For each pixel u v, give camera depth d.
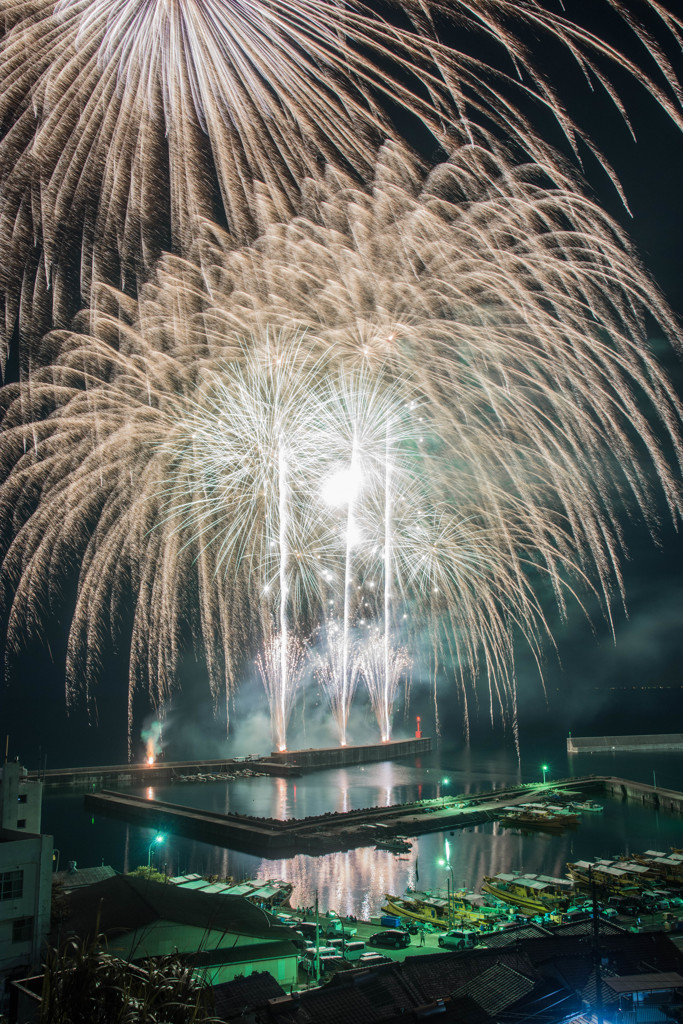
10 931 56.62
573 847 126.88
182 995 27.42
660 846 127.38
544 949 52.72
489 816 150.50
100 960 27.09
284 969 59.75
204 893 68.75
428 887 102.88
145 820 147.62
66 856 119.62
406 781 193.62
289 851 124.62
